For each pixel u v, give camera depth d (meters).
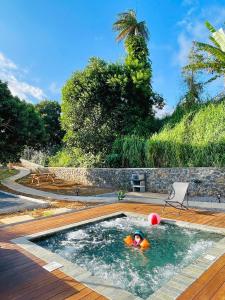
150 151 14.45
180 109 17.48
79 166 20.03
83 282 4.08
